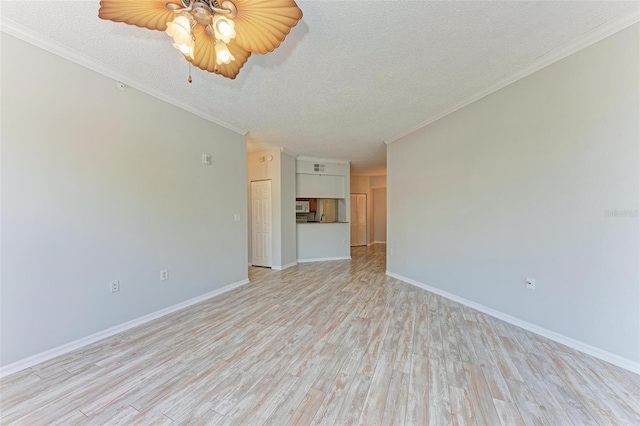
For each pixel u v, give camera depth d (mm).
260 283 4328
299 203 6938
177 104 3111
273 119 3729
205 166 3537
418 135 4059
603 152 1982
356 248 8469
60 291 2127
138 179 2711
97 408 1539
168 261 3023
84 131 2281
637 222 1827
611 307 1954
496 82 2711
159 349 2207
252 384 1757
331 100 3111
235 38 1628
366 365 1968
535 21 1843
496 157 2805
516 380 1775
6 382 1764
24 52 1938
